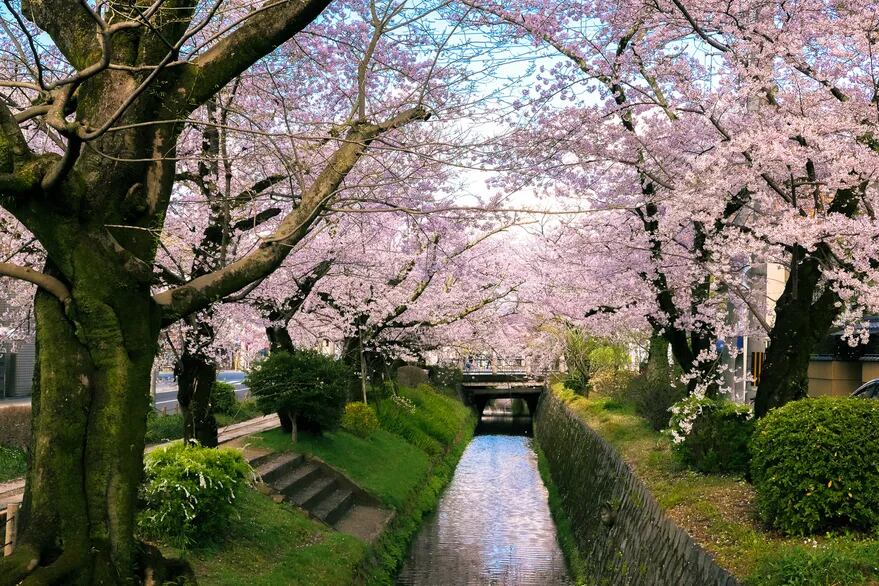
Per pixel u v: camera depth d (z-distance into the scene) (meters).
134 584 5.38
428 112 7.54
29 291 11.71
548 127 11.27
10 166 5.00
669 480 11.07
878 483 7.14
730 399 14.16
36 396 5.39
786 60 9.50
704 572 7.39
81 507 5.18
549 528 17.80
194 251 10.11
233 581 8.27
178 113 5.64
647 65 10.95
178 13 5.75
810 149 9.20
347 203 7.98
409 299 17.89
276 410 15.80
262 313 13.66
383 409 22.53
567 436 23.22
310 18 5.70
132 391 5.36
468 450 31.45
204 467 9.05
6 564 4.91
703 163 9.42
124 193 5.50
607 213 13.41
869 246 8.91
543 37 10.07
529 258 19.28
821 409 7.68
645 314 14.60
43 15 5.82
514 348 30.56
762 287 14.40
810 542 7.11
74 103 5.87
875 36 9.23
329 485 14.27
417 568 14.09
